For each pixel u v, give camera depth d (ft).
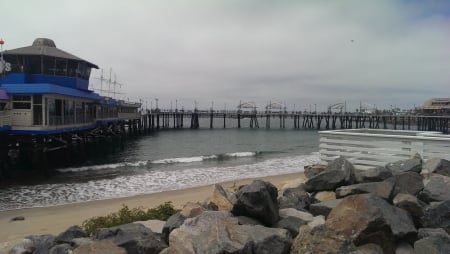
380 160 35.73
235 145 167.53
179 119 325.62
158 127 279.49
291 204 24.32
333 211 18.51
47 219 43.14
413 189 23.22
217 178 72.02
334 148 38.40
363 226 16.63
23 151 85.40
